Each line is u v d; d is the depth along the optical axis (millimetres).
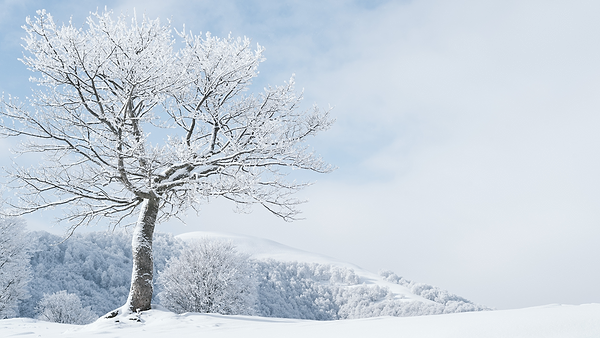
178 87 11781
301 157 12477
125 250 79938
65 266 66875
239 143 11914
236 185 10812
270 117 13164
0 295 21812
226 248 27219
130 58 9859
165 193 11078
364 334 2943
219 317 8391
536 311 3025
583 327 2102
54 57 9453
